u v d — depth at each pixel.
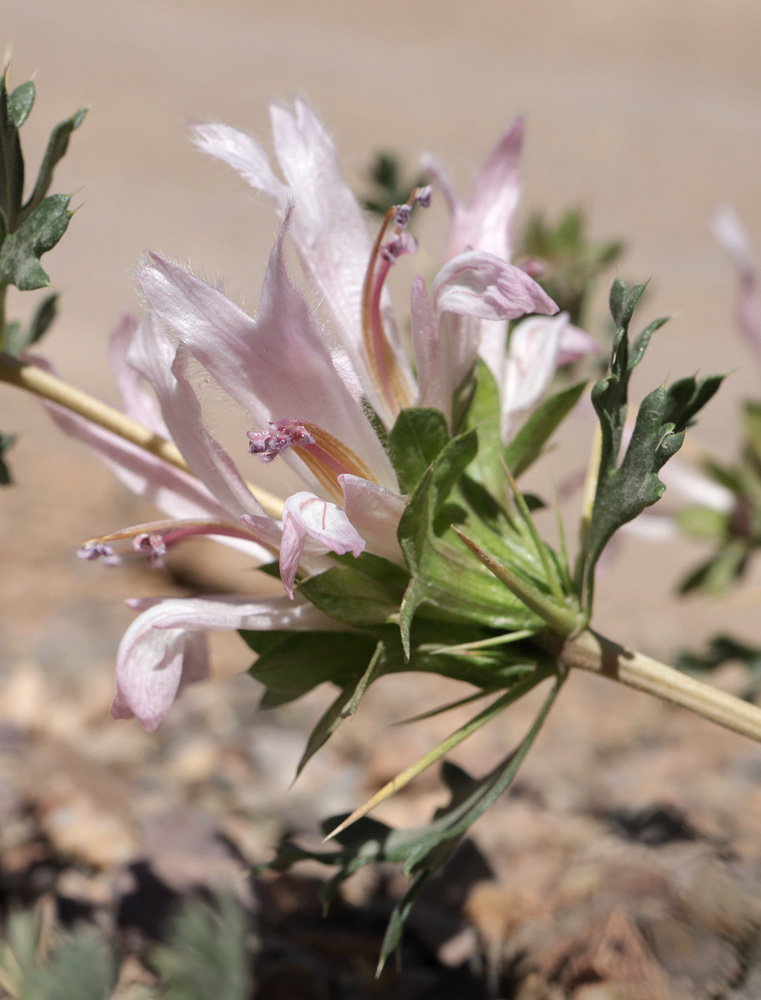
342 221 0.15
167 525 0.14
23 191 0.14
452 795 0.15
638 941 0.16
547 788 0.22
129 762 0.23
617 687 0.29
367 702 0.27
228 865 0.19
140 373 0.14
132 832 0.20
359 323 0.14
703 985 0.16
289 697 0.14
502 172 0.15
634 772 0.23
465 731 0.14
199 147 0.14
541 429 0.15
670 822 0.20
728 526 0.22
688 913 0.17
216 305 0.13
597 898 0.18
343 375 0.13
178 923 0.12
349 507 0.13
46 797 0.21
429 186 0.14
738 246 0.21
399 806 0.22
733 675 0.29
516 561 0.14
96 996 0.12
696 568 0.23
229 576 0.33
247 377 0.13
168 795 0.22
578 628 0.14
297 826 0.21
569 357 0.16
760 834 0.20
